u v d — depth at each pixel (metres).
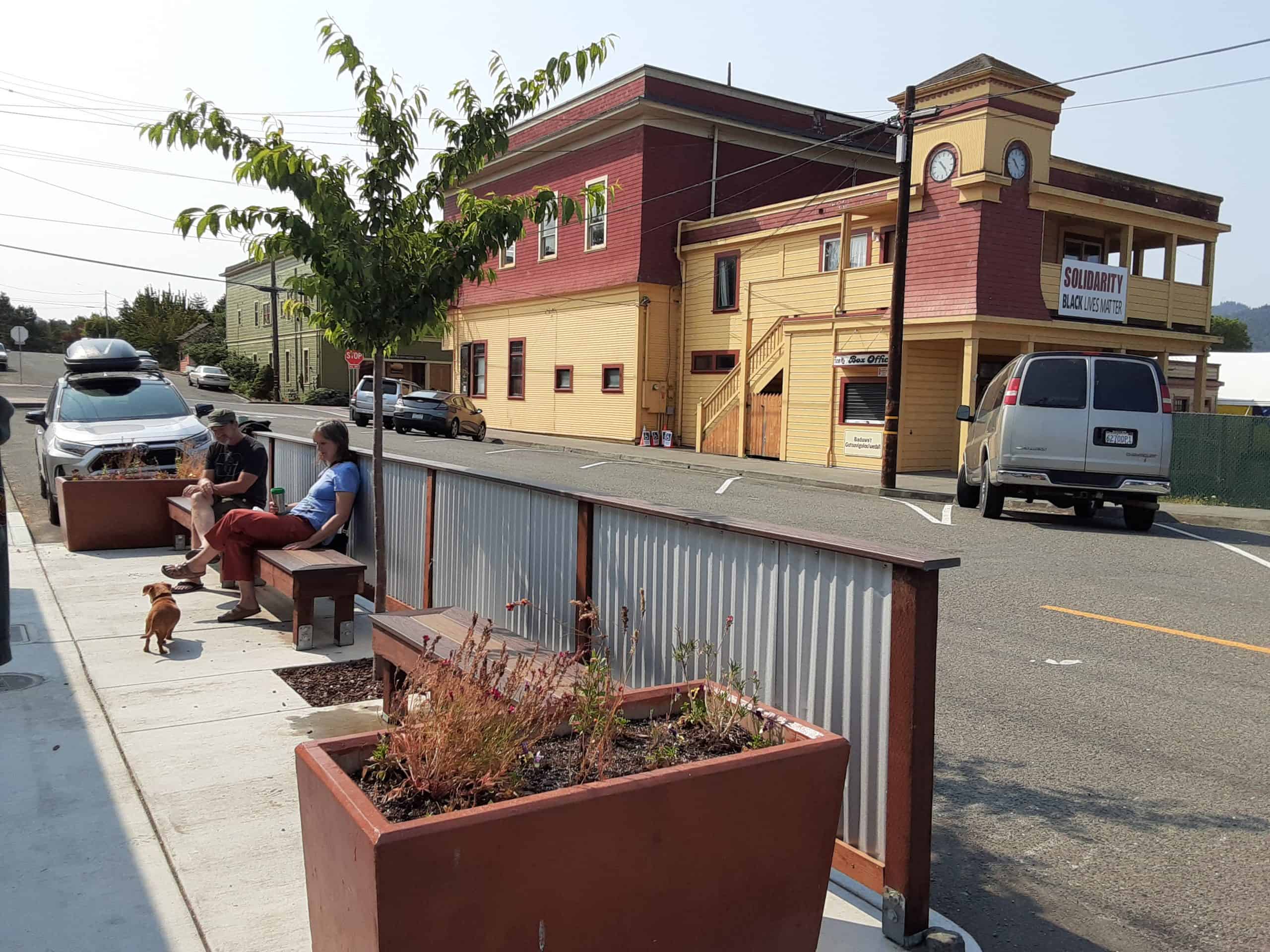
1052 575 9.79
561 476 18.73
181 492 9.80
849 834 3.26
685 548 4.08
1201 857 3.86
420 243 5.81
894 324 17.88
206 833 3.67
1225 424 18.34
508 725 2.73
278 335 52.09
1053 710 5.61
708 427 26.16
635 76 28.09
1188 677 6.27
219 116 5.23
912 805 2.96
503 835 2.19
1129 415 13.14
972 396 20.02
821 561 3.36
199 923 3.06
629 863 2.38
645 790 2.39
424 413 28.81
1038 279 20.94
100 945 2.93
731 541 3.81
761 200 30.42
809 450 23.06
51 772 4.21
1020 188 20.41
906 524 13.45
